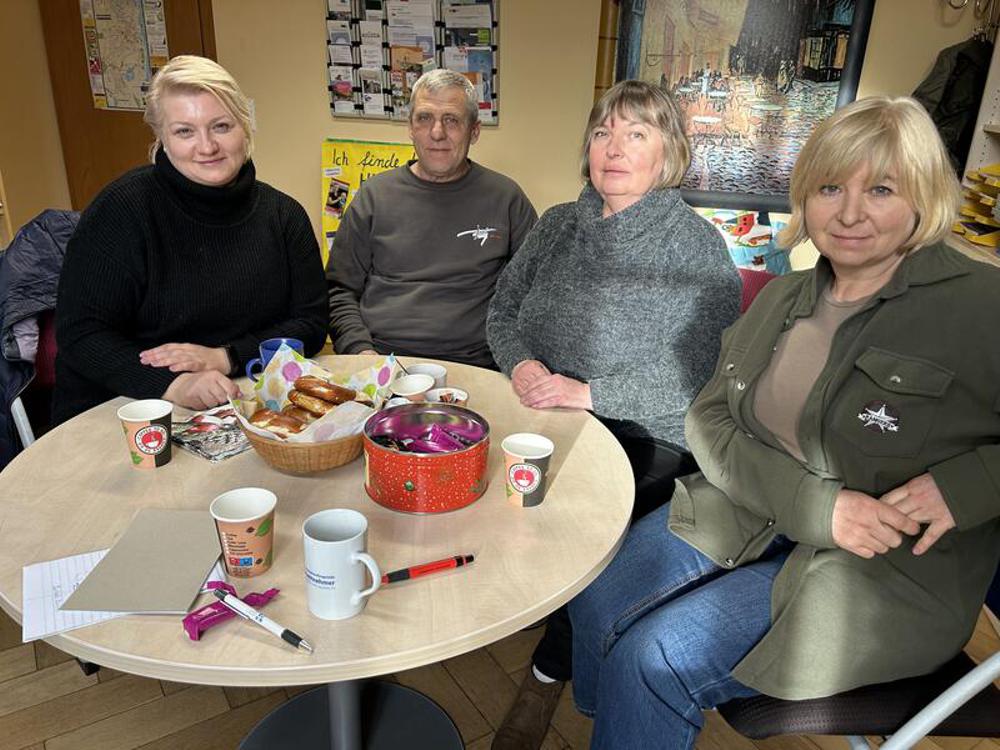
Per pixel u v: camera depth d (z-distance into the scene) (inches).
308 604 34.9
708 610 45.9
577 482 47.7
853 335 45.1
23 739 61.7
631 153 61.7
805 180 45.6
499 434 54.4
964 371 40.9
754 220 111.1
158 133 61.8
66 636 32.2
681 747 43.8
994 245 82.0
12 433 68.7
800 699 41.9
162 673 31.2
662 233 63.7
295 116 131.3
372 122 127.3
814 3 100.0
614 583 52.1
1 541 38.9
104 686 67.8
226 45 130.9
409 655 32.2
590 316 66.0
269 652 31.8
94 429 52.8
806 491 44.0
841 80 101.6
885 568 42.6
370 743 60.1
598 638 51.0
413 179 88.7
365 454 44.6
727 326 63.1
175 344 61.6
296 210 73.0
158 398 57.5
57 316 62.0
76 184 162.1
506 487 44.9
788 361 49.0
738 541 50.6
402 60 121.3
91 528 40.5
